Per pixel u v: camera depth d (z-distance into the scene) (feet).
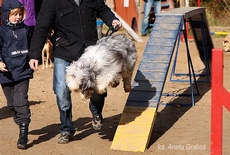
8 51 21.24
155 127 24.79
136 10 59.62
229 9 66.33
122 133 21.44
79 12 20.93
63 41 21.13
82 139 22.89
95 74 18.67
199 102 30.32
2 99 31.45
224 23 66.33
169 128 24.59
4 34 21.25
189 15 30.12
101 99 22.12
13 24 21.26
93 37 21.35
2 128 24.99
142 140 20.94
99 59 18.86
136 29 60.18
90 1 21.11
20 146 21.29
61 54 21.18
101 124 23.02
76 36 21.06
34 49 20.83
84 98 18.97
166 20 28.43
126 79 21.03
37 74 39.24
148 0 56.13
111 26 21.38
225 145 21.54
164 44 26.27
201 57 39.22
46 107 29.55
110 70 18.85
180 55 45.09
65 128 22.04
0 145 22.08
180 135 23.30
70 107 21.79
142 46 49.26
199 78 37.63
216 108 15.93
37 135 23.68
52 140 22.79
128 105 22.75
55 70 21.35
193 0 69.05
